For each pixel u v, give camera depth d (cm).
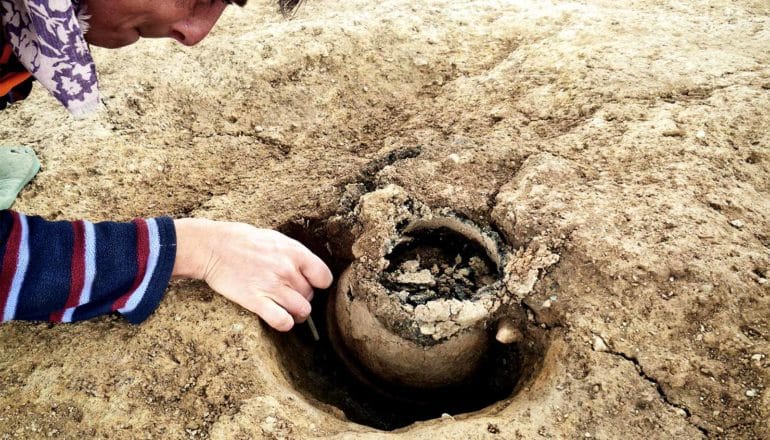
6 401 144
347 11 281
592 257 157
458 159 191
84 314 147
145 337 153
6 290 131
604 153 189
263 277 156
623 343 144
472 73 243
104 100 229
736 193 175
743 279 151
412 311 156
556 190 176
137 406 141
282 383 150
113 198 197
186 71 241
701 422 132
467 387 174
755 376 137
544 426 133
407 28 261
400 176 187
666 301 149
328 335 185
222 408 140
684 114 201
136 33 135
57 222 140
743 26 254
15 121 228
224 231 158
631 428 132
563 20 266
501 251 168
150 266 146
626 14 267
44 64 123
